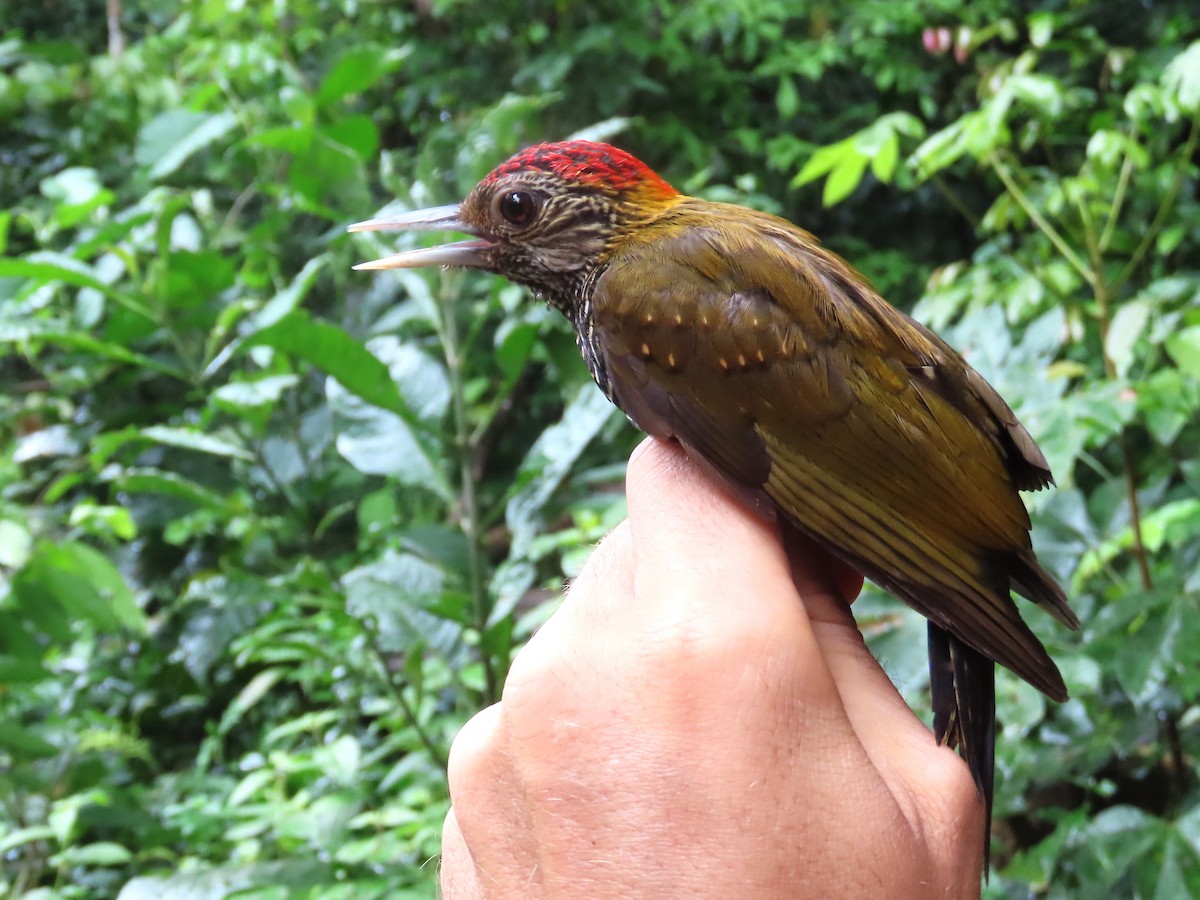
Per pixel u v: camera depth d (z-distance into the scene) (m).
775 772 0.14
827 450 0.19
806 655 0.14
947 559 0.18
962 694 0.18
